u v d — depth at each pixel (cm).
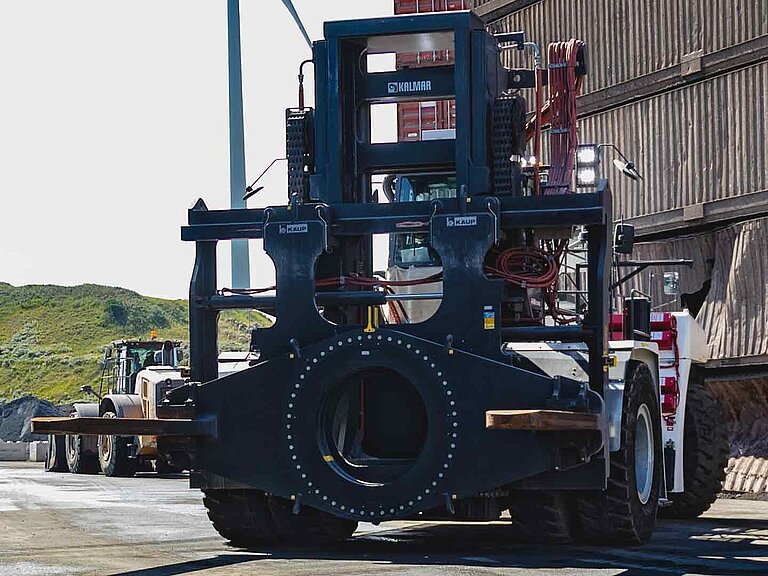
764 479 1945
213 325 1081
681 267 2255
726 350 2103
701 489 1500
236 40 2631
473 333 992
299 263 1034
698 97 2186
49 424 973
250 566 922
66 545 1109
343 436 1044
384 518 987
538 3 2517
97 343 10019
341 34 1095
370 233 1044
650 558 974
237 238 1065
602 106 2377
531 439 962
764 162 2056
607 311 1033
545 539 1073
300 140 1107
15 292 11506
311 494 1004
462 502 1008
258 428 1018
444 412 978
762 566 920
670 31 2239
